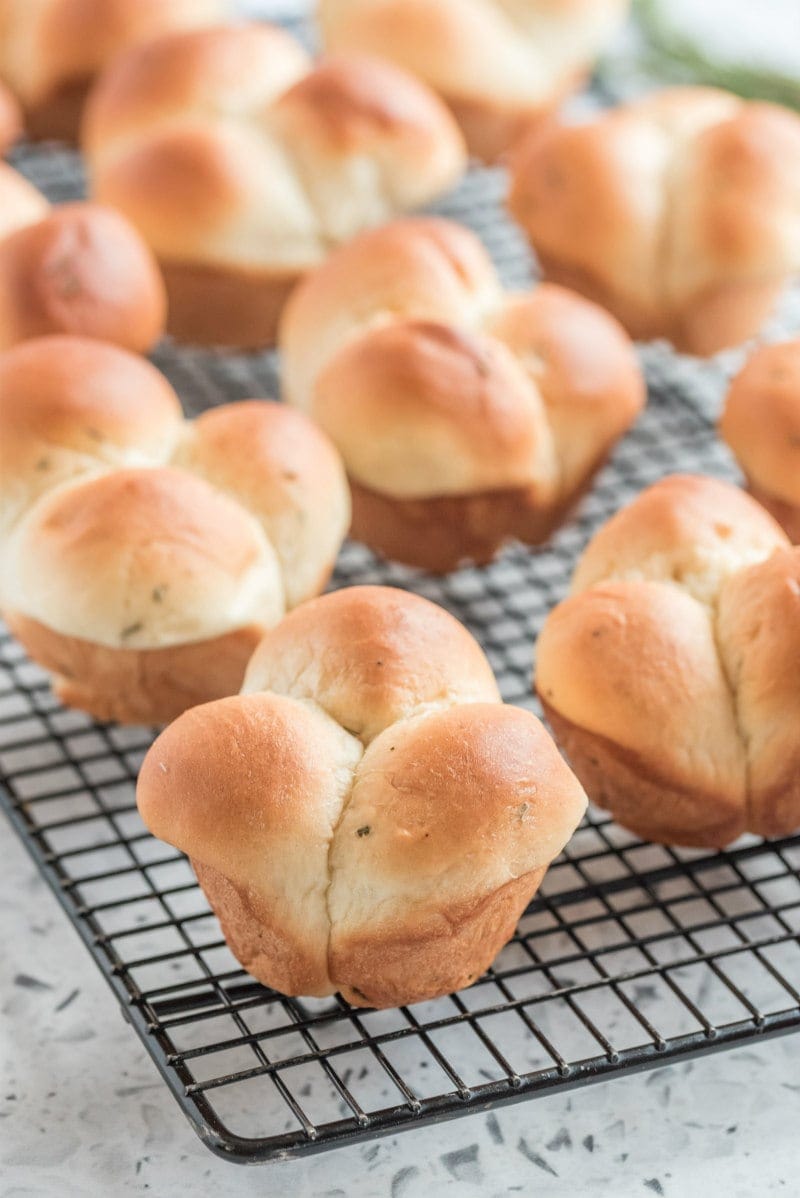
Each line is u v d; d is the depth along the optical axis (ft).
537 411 2.21
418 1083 1.84
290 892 1.79
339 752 1.83
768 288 2.43
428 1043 1.79
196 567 2.00
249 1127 1.82
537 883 1.85
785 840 1.97
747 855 1.95
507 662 2.13
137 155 2.45
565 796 1.81
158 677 2.02
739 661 1.92
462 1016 1.81
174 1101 1.83
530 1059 1.86
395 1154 1.81
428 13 2.63
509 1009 1.81
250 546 2.04
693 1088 1.84
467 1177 1.79
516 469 2.18
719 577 1.97
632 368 2.28
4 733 2.08
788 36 2.95
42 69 2.67
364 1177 1.79
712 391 2.47
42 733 2.08
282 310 2.48
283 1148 1.73
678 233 2.41
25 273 2.27
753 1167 1.80
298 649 1.88
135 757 2.06
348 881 1.79
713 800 1.91
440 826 1.78
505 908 1.82
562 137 2.45
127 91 2.52
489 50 2.64
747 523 2.01
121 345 2.31
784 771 1.91
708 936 1.93
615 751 1.91
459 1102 1.76
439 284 2.29
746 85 2.74
